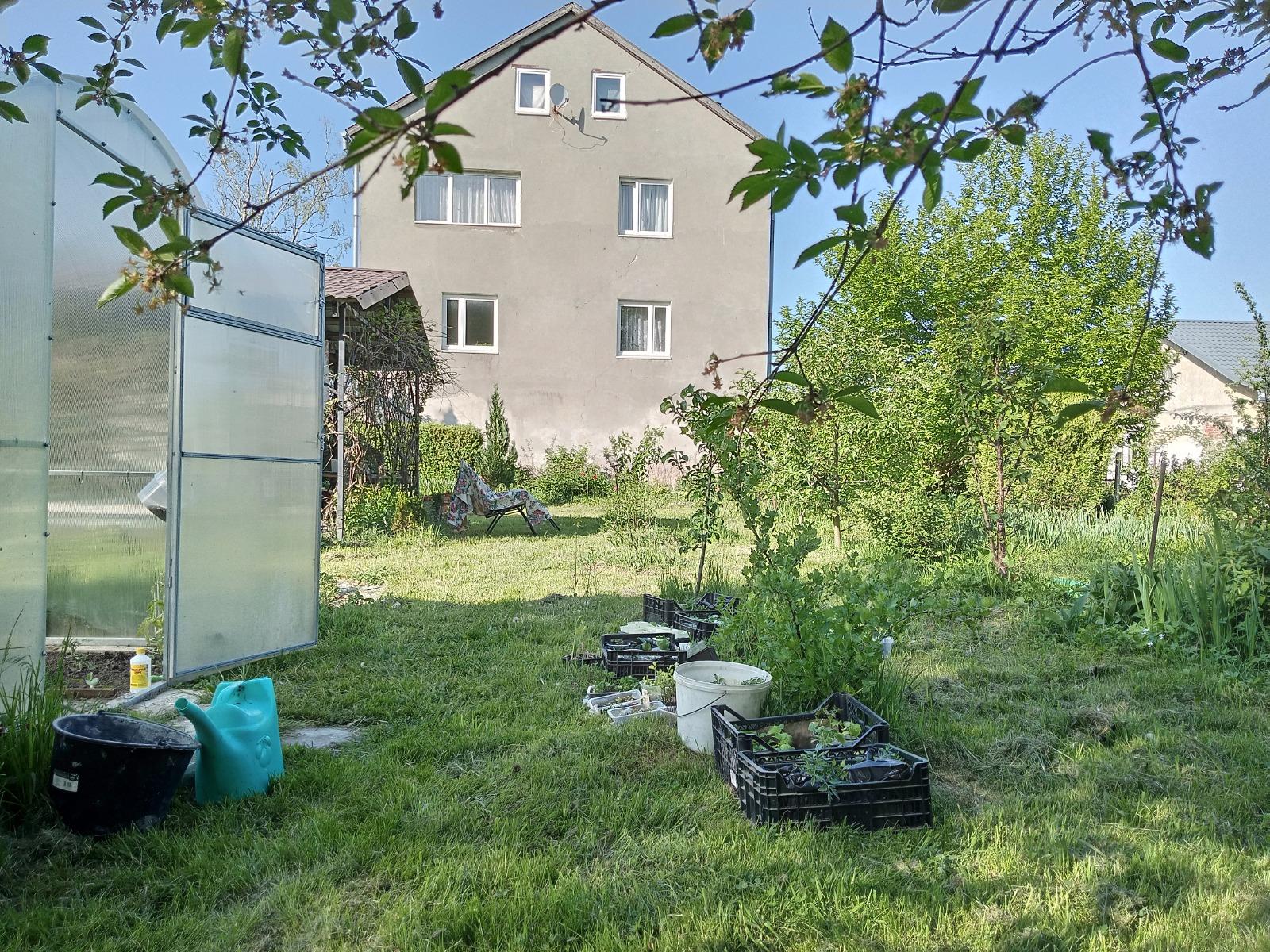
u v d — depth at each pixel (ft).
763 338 71.56
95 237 19.99
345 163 3.99
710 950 8.68
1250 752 14.34
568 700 16.72
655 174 70.28
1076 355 56.08
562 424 69.77
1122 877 10.25
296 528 20.62
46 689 12.69
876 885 9.93
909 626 21.97
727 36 4.51
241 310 18.94
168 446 17.30
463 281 68.59
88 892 9.78
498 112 68.54
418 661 19.61
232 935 8.95
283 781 12.57
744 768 11.98
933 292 61.31
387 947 8.81
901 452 35.37
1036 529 37.76
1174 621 21.44
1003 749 14.24
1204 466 43.75
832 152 4.57
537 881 10.03
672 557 35.04
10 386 13.57
